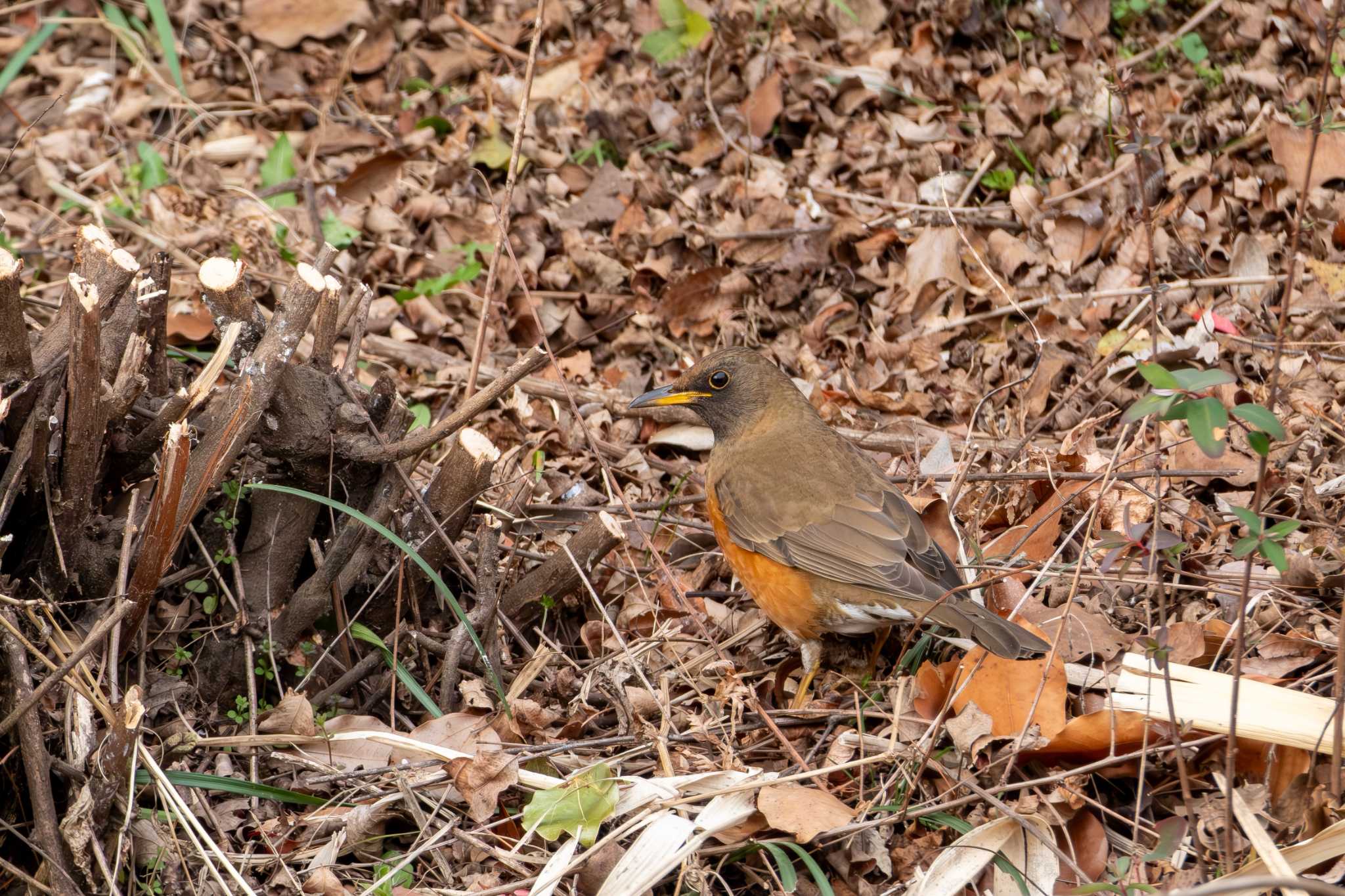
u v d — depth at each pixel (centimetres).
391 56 1739
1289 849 743
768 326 1398
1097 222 1398
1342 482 1053
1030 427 1245
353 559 933
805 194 1499
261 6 1773
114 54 1750
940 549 973
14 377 790
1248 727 816
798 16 1697
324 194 1557
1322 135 1383
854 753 893
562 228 1503
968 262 1410
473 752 888
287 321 838
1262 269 1316
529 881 803
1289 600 962
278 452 875
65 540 841
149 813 820
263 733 900
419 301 1409
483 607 943
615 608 1097
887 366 1333
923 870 812
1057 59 1608
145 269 937
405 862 809
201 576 938
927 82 1606
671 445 1309
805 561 971
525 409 1241
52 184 1554
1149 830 816
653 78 1669
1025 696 877
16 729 786
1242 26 1580
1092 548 1007
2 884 791
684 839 796
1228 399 1169
